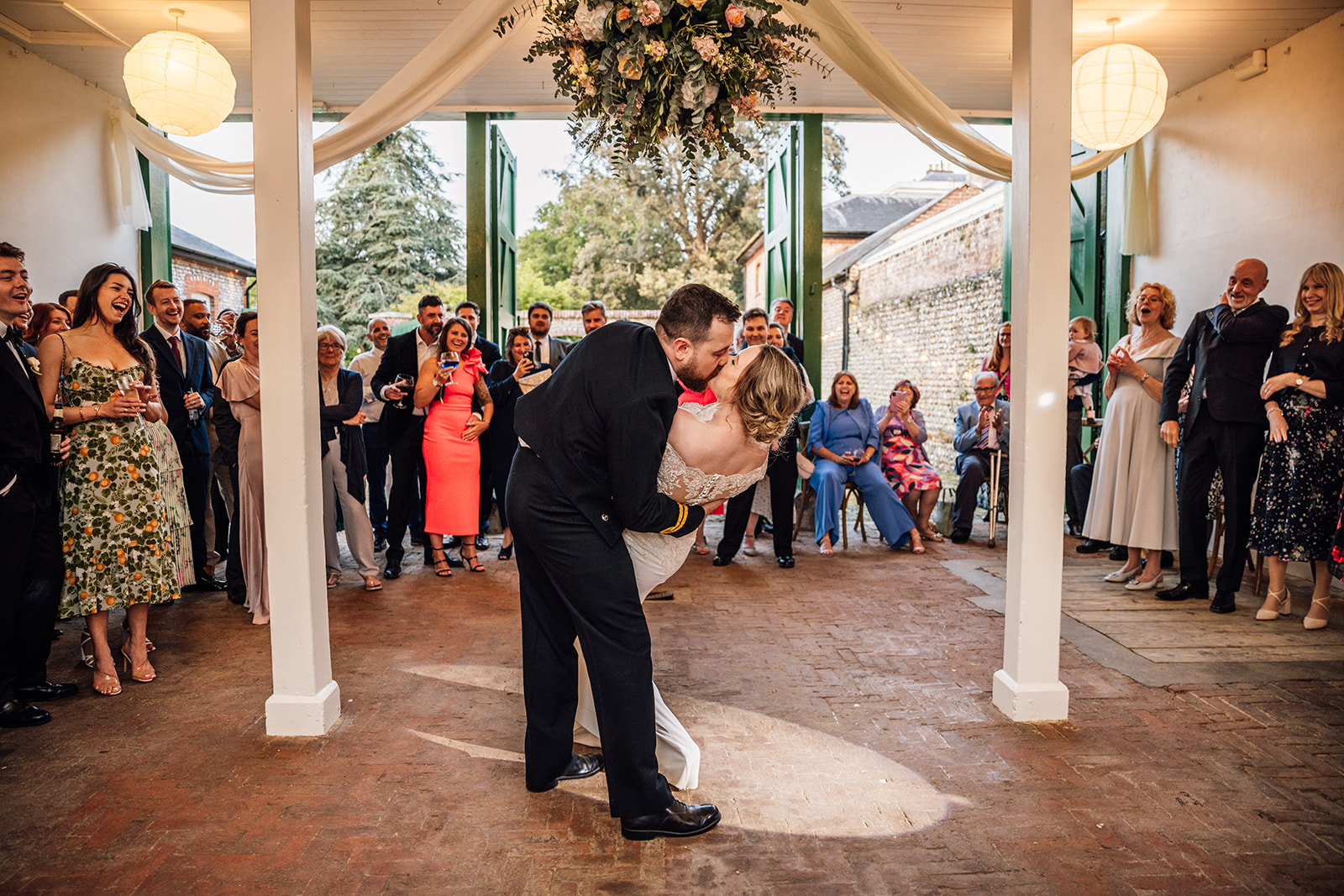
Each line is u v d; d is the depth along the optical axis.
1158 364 4.95
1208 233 6.11
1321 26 5.12
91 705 3.21
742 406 2.22
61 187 5.82
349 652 3.83
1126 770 2.68
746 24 2.72
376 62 5.75
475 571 5.43
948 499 7.47
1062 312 2.96
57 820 2.38
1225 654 3.77
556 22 2.80
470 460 5.23
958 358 11.73
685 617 4.39
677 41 2.66
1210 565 5.30
